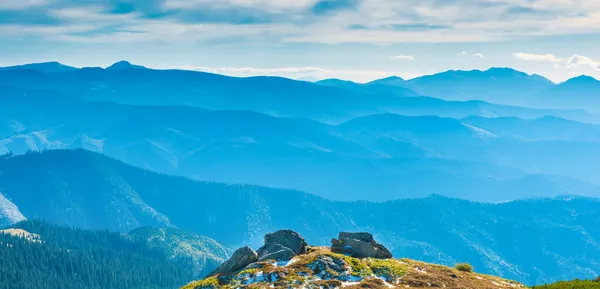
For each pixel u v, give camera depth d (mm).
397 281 64312
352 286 61969
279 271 65375
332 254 69125
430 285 63531
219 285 66188
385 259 72062
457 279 67250
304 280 63188
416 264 72000
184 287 68625
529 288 70875
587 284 71375
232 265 71375
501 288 67000
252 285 63219
